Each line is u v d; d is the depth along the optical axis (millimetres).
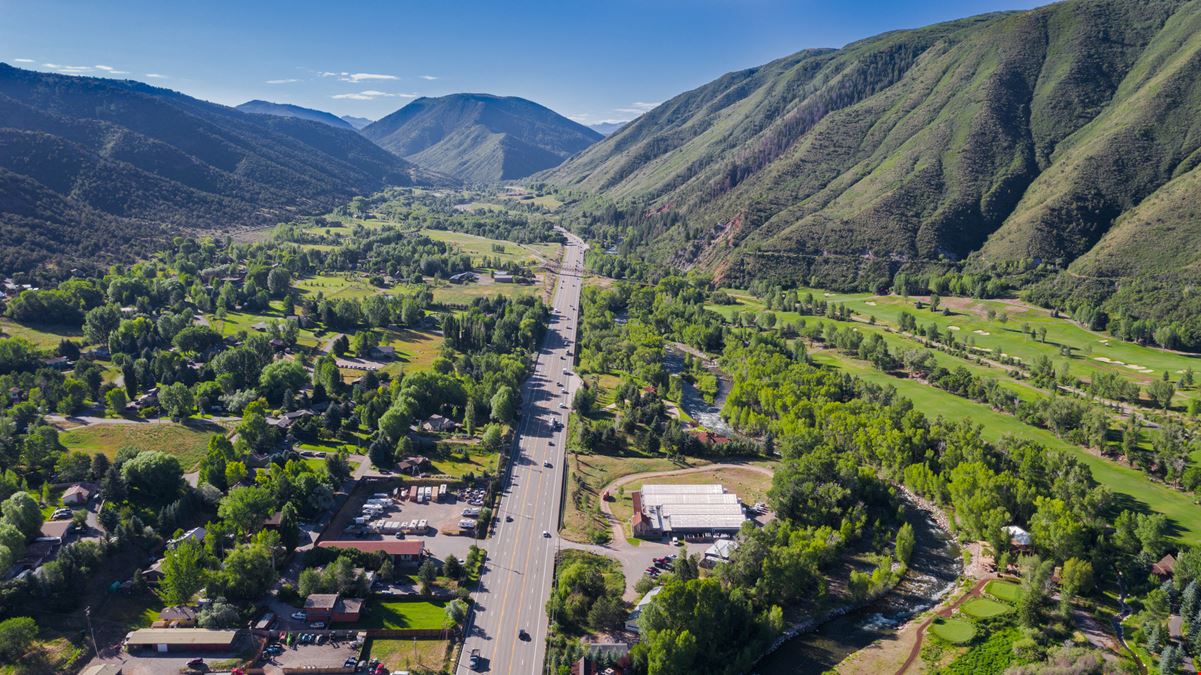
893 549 191500
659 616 146250
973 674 144625
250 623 149625
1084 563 166875
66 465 192125
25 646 133750
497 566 176500
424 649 147000
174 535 173625
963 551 193750
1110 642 153750
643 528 194875
